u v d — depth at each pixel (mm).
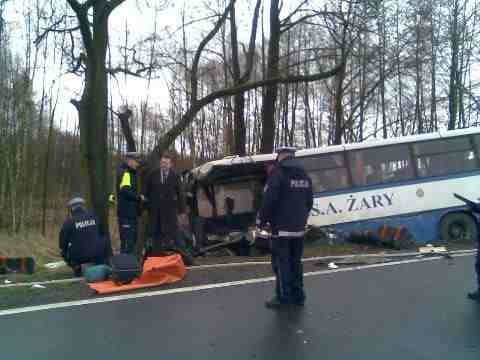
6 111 33781
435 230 15094
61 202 39656
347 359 5113
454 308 6781
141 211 10812
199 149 32344
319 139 35375
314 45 19828
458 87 28438
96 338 5914
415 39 23219
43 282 9219
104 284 8617
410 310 6762
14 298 7918
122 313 6938
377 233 13875
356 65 22312
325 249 13305
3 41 30984
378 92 28359
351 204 15242
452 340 5578
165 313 6898
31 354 5441
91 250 9781
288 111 35656
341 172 15438
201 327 6238
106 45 12164
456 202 15164
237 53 19500
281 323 6336
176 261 8953
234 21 19141
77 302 7605
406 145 15539
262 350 5406
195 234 14227
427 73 28859
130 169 10742
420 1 23109
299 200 7082
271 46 18906
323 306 7090
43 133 38312
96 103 12039
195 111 12922
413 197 15242
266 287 8383
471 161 15406
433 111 30203
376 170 15445
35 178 37062
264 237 13391
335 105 26734
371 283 8500
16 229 32469
